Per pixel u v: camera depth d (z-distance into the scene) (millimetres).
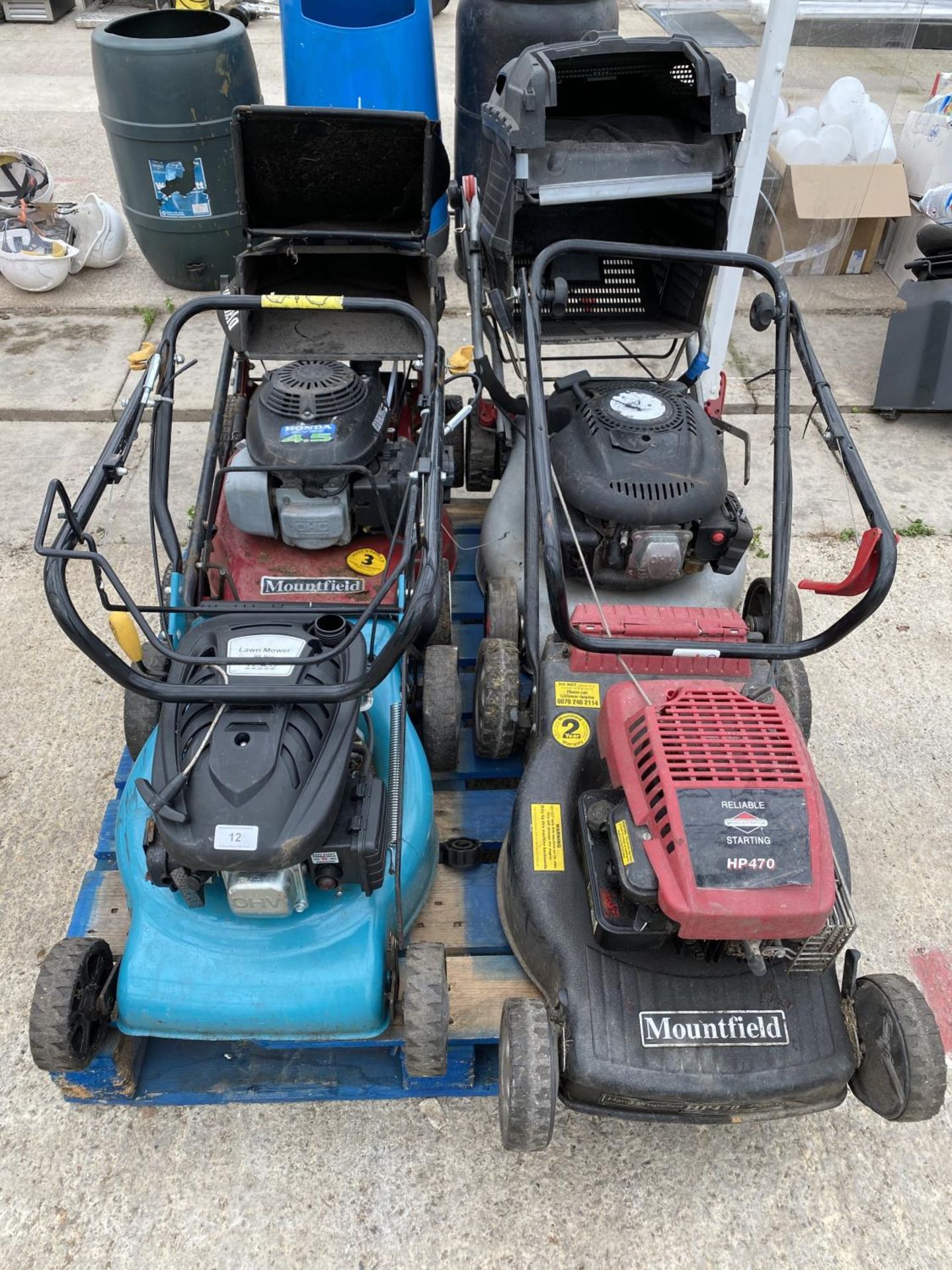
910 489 5141
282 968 2332
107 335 6133
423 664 3271
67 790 3473
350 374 3256
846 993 2348
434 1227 2424
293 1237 2400
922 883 3252
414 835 2654
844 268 6969
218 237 6266
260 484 3086
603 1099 2221
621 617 2852
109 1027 2434
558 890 2424
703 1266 2375
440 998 2242
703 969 2305
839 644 4176
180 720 2309
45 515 2109
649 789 2191
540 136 3096
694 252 3098
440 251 6695
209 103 5730
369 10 6098
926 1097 2133
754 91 4465
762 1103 2215
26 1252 2363
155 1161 2529
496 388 3609
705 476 3131
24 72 10445
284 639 2395
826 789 3566
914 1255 2406
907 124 6727
